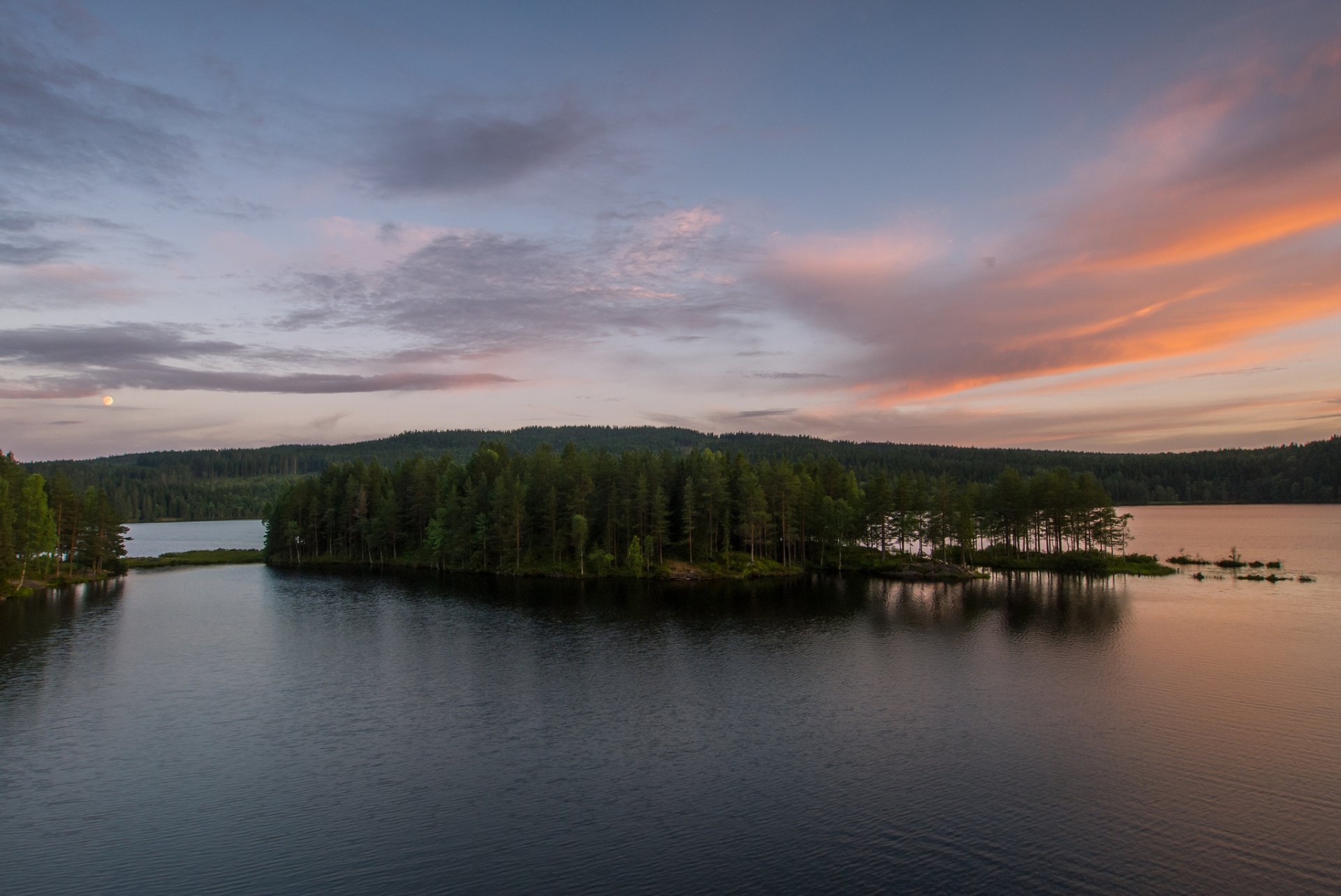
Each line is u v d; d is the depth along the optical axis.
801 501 146.50
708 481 142.75
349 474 189.38
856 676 66.06
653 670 68.69
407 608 104.06
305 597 115.12
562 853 35.69
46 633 87.00
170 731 52.88
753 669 68.94
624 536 146.50
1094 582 123.31
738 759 47.00
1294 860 34.09
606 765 46.28
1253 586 117.56
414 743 50.34
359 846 36.59
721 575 133.88
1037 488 147.62
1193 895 31.50
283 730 53.12
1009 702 57.72
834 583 126.69
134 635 86.06
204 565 167.75
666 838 37.00
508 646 79.31
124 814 40.06
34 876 34.00
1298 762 45.09
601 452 160.25
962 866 33.97
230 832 38.00
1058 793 41.31
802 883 32.88
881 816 38.88
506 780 44.19
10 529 117.62
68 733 52.47
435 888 32.91
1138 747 47.94
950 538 153.62
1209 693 59.22
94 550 144.62
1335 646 75.06
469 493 154.62
